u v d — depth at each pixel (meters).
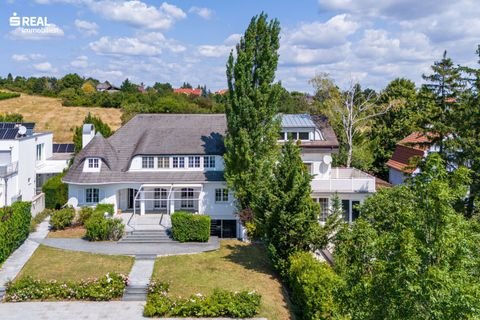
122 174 37.59
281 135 42.09
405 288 10.69
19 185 39.41
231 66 34.75
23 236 31.16
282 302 23.39
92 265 27.25
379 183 47.78
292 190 25.47
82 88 126.81
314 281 20.66
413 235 11.15
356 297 12.27
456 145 28.61
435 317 10.18
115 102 109.06
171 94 113.25
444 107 31.56
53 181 42.12
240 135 33.28
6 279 24.77
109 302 23.03
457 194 11.59
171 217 32.97
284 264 25.58
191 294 23.50
